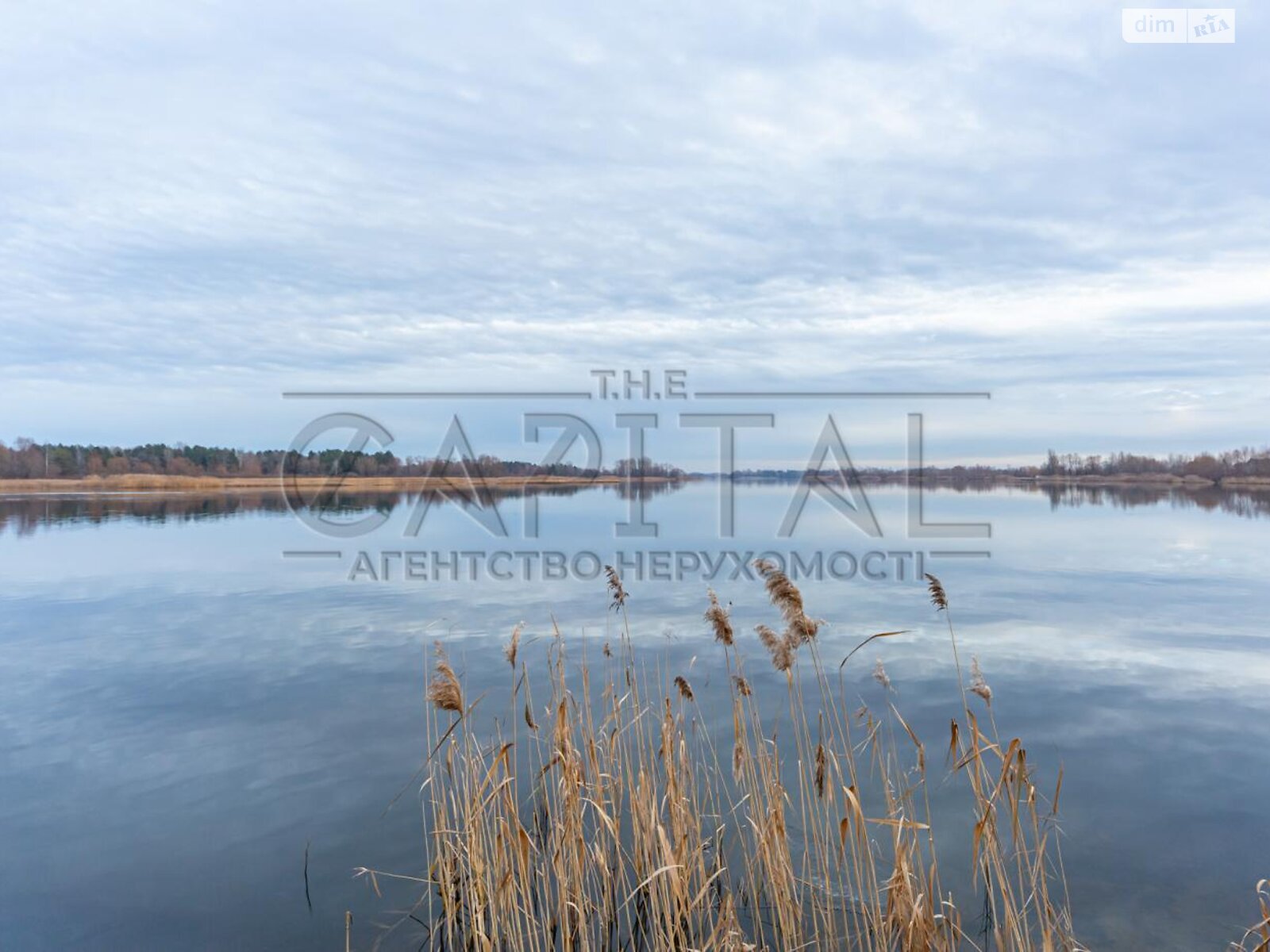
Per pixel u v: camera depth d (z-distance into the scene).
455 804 6.88
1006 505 47.12
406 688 11.98
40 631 16.30
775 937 5.86
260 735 10.09
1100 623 15.88
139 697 11.77
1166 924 5.84
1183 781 8.34
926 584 20.42
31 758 9.39
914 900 5.29
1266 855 6.82
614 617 16.44
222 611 18.22
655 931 5.90
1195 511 44.16
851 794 5.59
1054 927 5.39
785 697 11.23
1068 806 7.78
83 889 6.59
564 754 6.03
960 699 11.09
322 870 6.87
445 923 6.14
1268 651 13.77
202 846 7.26
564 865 5.86
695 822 6.69
